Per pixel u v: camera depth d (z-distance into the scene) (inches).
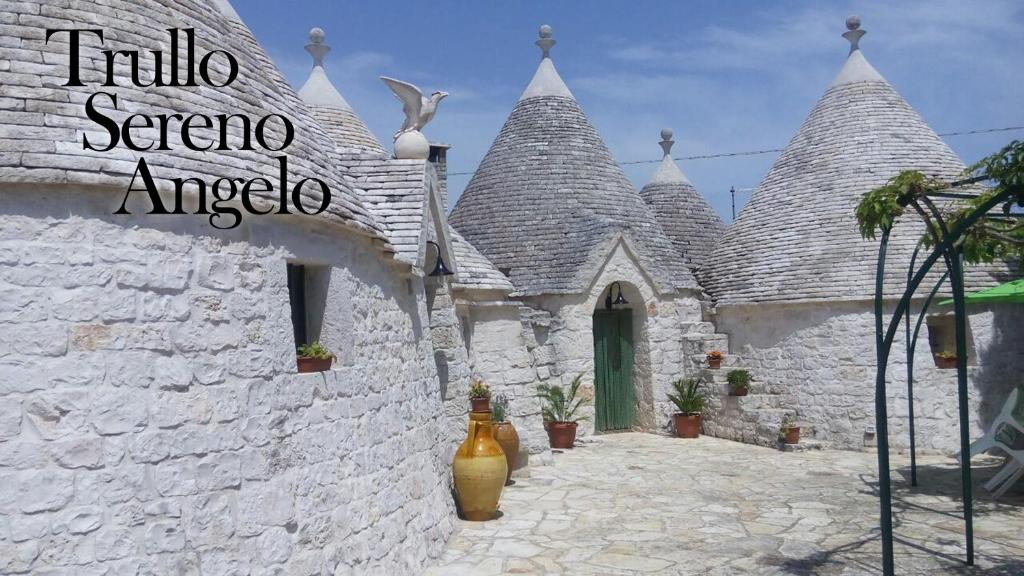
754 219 730.8
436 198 418.6
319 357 270.7
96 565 208.1
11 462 202.1
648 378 706.2
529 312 650.8
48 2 235.1
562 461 579.2
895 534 381.1
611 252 690.8
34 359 206.1
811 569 331.0
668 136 900.6
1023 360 614.2
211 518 228.4
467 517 412.5
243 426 239.0
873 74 720.3
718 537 378.3
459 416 445.4
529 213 729.0
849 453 600.1
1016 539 371.2
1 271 205.0
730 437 666.8
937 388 599.5
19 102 212.7
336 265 290.4
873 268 611.5
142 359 219.3
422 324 385.7
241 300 243.8
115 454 212.8
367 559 286.8
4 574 199.0
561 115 778.2
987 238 415.8
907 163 665.0
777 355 660.7
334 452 275.7
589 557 347.3
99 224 216.2
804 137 730.2
